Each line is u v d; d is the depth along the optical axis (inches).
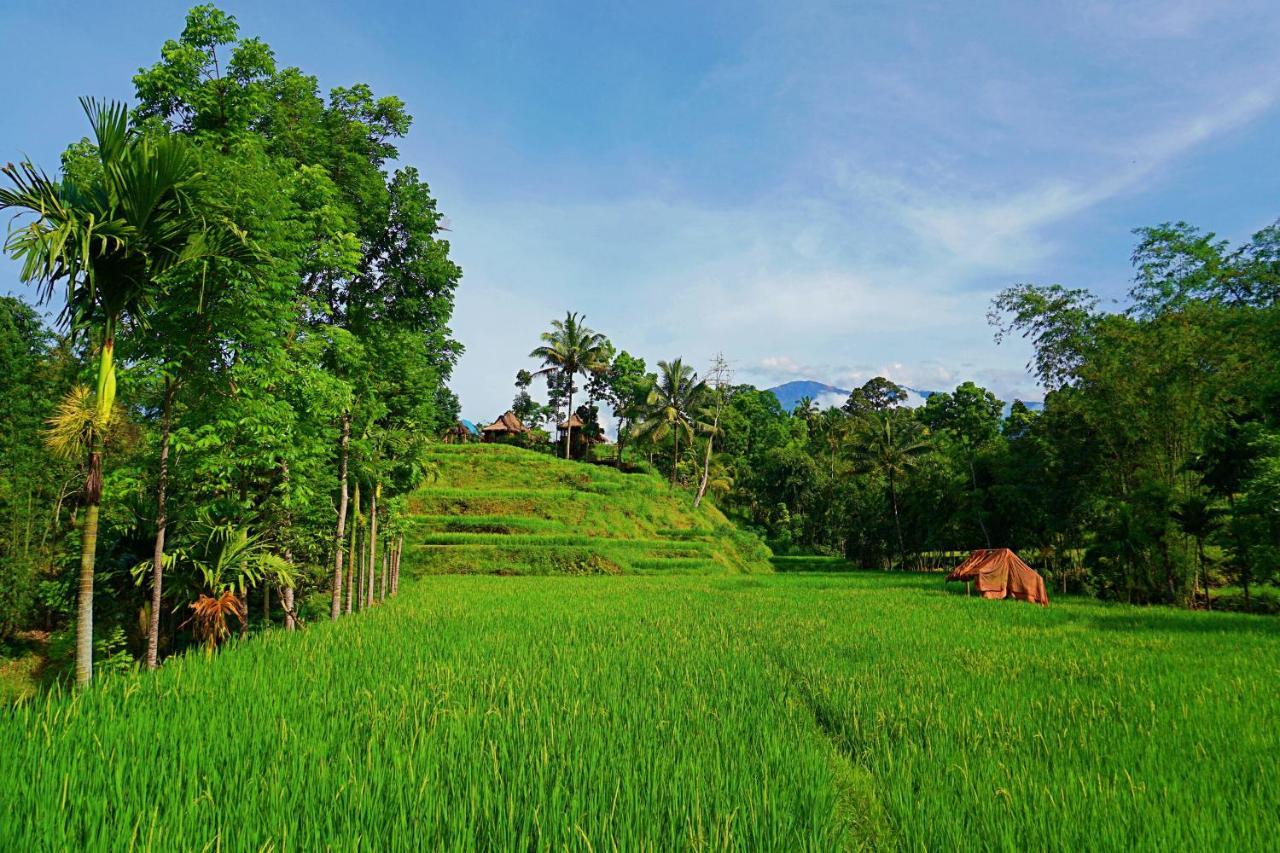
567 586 1100.5
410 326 647.8
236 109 454.3
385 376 630.5
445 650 426.3
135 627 524.4
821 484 2714.1
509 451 2271.2
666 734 246.1
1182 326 1036.5
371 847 150.9
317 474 531.5
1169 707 307.1
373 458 700.7
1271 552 844.6
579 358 2610.7
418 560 1429.6
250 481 513.0
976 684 354.3
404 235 601.6
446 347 754.8
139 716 243.9
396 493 865.5
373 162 593.9
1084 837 169.0
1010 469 1524.4
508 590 1008.9
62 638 590.9
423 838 153.9
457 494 1814.7
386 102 581.0
